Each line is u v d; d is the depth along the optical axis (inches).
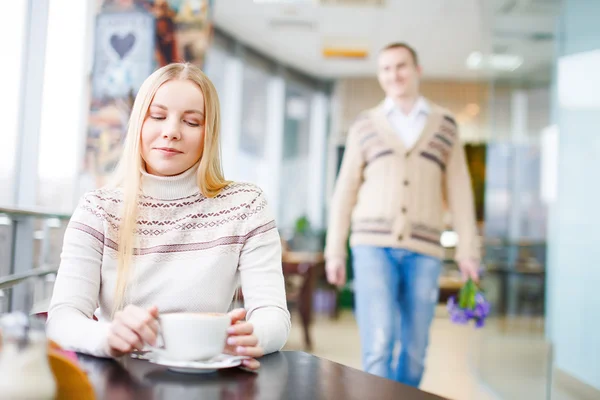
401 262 99.0
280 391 28.5
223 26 308.5
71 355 25.5
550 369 161.2
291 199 384.8
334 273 105.1
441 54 345.7
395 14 284.5
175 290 44.9
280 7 280.2
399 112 103.7
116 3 135.6
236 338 35.5
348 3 272.5
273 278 46.9
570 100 163.0
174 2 139.5
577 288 154.8
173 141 45.3
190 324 32.2
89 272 44.4
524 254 184.1
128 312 33.9
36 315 45.9
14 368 21.8
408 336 100.4
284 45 337.1
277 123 369.1
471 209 105.3
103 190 47.5
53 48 136.6
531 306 179.9
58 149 139.9
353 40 325.4
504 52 197.5
